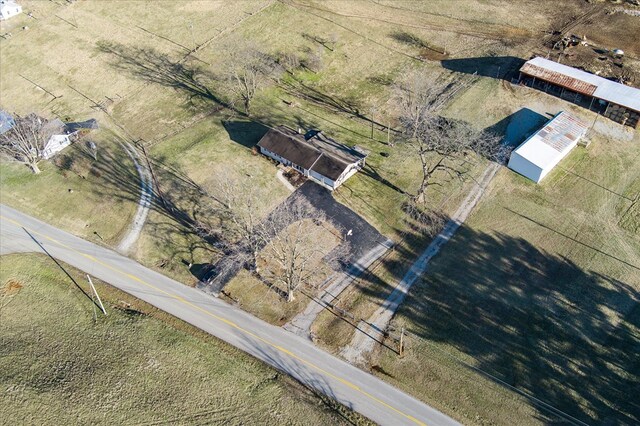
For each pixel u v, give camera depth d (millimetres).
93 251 67438
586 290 61688
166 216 71062
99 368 54781
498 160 78438
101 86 94062
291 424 50406
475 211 71438
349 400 52219
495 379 53688
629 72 91625
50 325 59531
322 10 110875
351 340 57469
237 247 66312
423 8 111562
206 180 75812
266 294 62094
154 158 79812
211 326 58906
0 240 69188
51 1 115625
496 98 88312
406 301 61000
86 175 77812
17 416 50469
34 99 92312
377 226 69750
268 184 75062
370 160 79062
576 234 68125
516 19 107125
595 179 75188
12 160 77500
